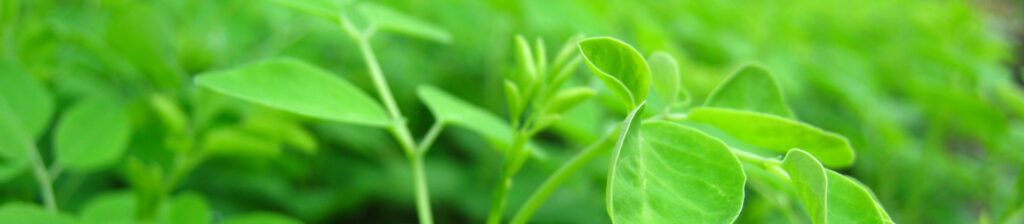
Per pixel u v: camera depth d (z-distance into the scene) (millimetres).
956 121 503
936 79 642
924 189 522
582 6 468
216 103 292
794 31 685
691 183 160
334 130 497
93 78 447
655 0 688
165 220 270
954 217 543
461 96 568
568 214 477
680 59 439
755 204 396
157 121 392
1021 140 454
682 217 156
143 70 378
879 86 642
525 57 203
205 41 493
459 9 583
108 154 272
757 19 665
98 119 275
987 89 580
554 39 564
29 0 359
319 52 559
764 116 174
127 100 419
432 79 570
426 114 568
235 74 210
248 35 533
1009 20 974
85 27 430
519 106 203
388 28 263
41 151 416
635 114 155
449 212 545
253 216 283
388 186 510
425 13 610
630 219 153
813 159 158
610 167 150
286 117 322
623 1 500
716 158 163
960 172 509
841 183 169
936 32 711
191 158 294
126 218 281
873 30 782
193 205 274
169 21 457
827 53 678
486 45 571
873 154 526
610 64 166
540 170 502
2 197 383
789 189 229
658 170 161
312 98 214
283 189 491
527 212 195
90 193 445
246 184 473
